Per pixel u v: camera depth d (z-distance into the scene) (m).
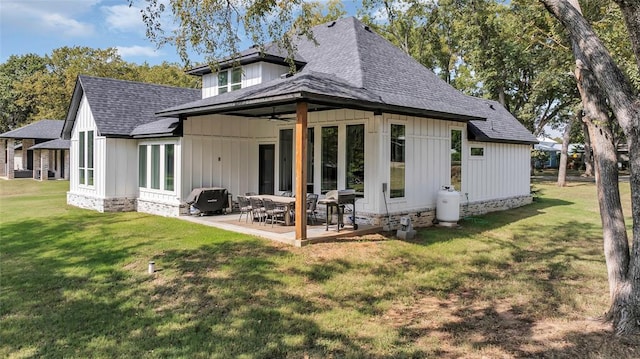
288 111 12.38
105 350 4.65
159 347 4.68
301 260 7.92
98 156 15.29
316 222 11.61
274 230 10.43
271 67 13.89
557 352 4.39
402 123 11.20
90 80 16.42
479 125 14.91
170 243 9.31
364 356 4.41
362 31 14.32
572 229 11.77
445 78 32.47
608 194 5.25
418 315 5.60
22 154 37.22
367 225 10.84
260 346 4.66
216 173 14.25
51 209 15.74
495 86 27.73
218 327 5.18
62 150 33.59
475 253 8.97
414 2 28.28
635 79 10.36
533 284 6.86
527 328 5.07
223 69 14.98
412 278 7.20
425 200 12.08
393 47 14.84
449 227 11.86
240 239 9.59
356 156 11.14
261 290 6.43
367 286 6.73
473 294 6.46
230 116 14.56
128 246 9.16
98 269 7.59
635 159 4.63
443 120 12.66
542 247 9.60
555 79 22.83
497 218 13.69
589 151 37.66
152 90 18.06
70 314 5.66
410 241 9.80
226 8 8.26
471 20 26.02
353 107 9.65
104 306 5.94
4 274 7.37
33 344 4.83
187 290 6.47
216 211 13.76
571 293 6.34
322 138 12.07
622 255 5.01
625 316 4.70
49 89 42.50
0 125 50.69
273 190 14.31
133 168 15.51
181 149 13.25
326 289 6.53
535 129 30.19
